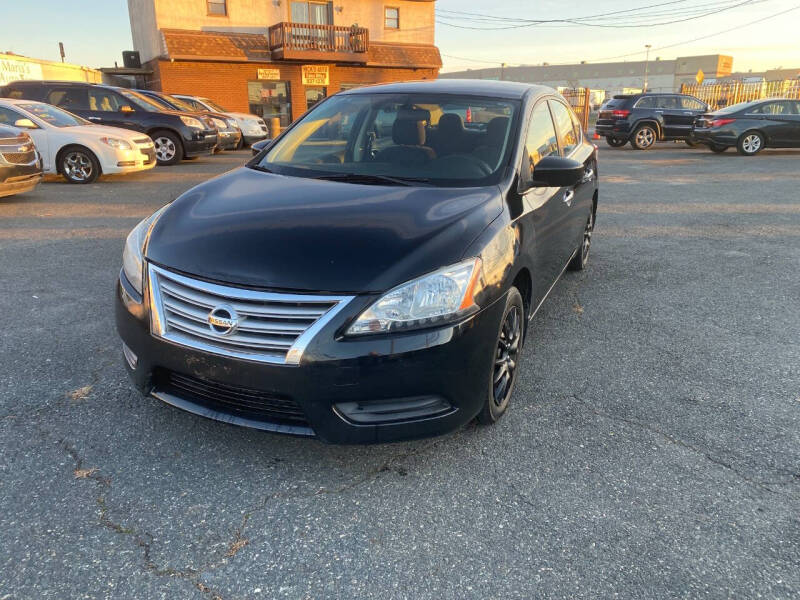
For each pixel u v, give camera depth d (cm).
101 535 206
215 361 222
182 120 1306
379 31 2527
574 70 8581
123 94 1292
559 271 396
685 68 7856
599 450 263
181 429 270
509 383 287
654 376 336
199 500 226
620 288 493
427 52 2623
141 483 234
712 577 194
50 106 1036
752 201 901
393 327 216
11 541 202
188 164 1336
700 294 480
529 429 279
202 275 225
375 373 215
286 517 219
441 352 222
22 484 230
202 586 187
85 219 710
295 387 215
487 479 242
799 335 397
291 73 2384
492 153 315
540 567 197
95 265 517
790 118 1580
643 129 1844
